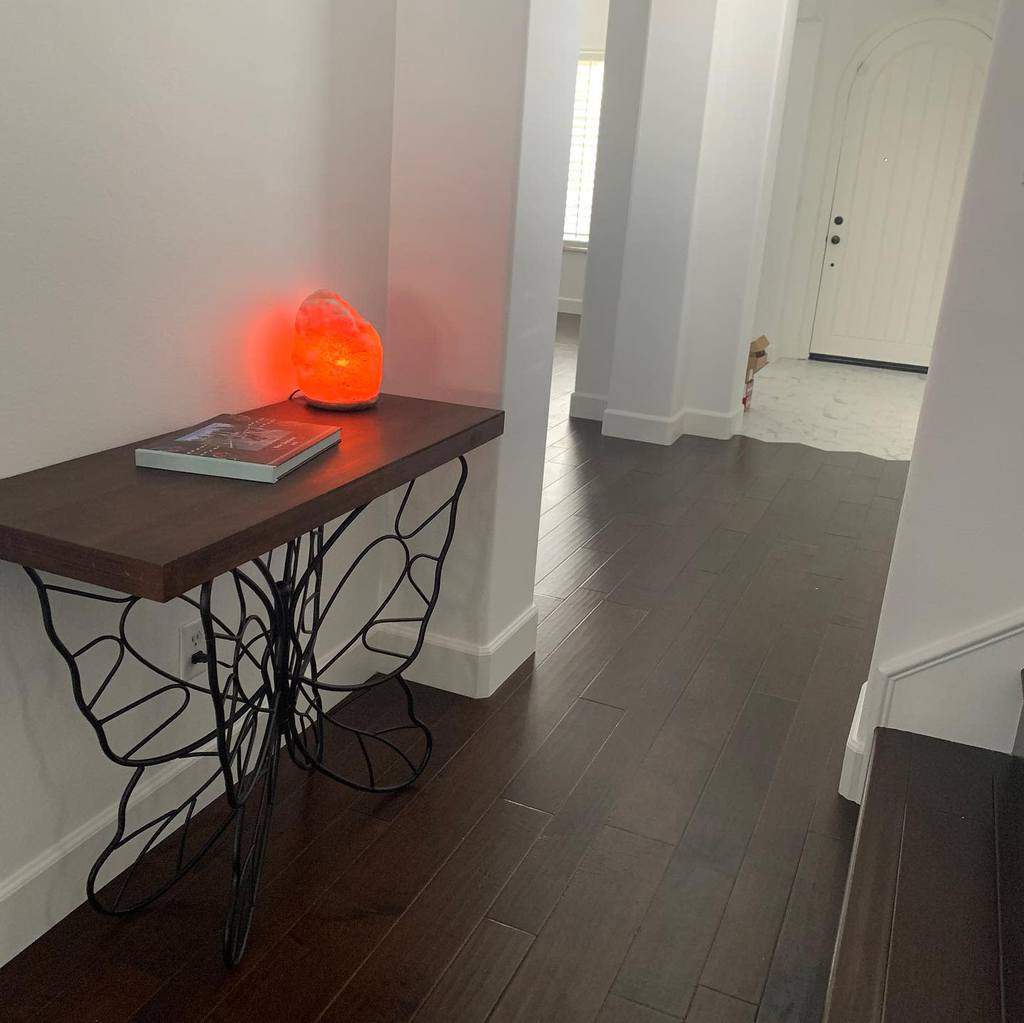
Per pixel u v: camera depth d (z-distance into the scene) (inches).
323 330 79.8
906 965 59.7
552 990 67.6
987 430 80.0
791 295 320.5
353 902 74.4
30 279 59.0
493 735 98.6
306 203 82.0
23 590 62.2
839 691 112.5
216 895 74.1
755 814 88.8
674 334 210.5
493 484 98.0
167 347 70.5
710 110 200.8
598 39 372.2
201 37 67.7
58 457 63.7
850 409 260.1
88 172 61.3
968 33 284.7
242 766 69.9
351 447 72.7
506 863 80.0
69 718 67.9
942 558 83.8
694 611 132.0
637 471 195.5
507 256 90.9
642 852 82.7
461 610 103.6
